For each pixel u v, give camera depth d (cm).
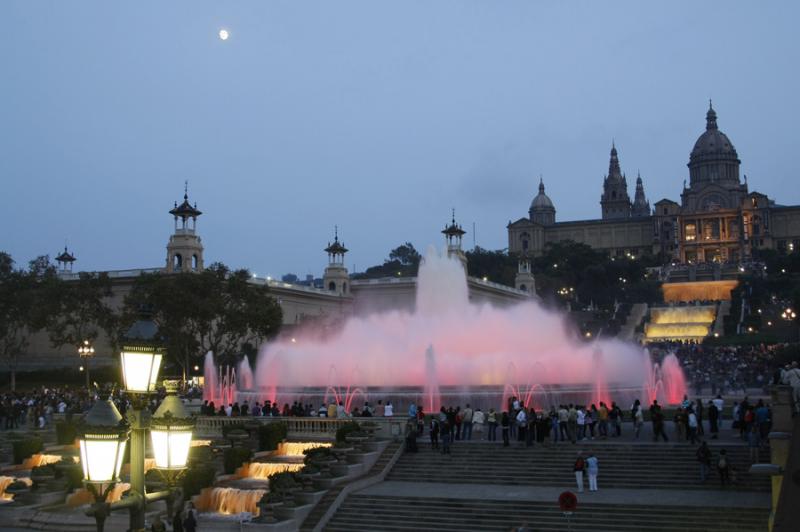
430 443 4834
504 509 3706
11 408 7306
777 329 16100
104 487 1339
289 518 3766
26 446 5469
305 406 6166
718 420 5150
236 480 4453
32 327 10219
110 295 10431
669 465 4150
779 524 1427
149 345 1469
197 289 9350
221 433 5300
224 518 3881
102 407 1365
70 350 12762
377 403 5972
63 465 4669
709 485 3912
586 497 3753
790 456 1823
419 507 3825
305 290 14512
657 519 3444
